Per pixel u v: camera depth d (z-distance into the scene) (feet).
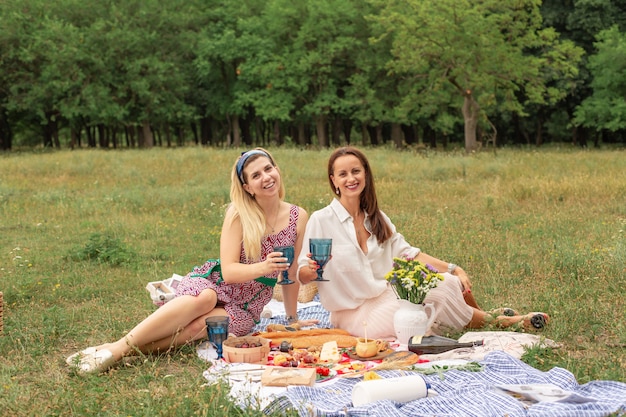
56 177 65.87
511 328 18.90
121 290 25.27
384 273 19.17
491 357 15.46
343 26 130.82
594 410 12.34
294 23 138.72
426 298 18.49
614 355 16.67
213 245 34.35
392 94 137.18
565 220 36.78
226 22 147.43
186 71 148.46
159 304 20.74
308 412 12.88
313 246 17.56
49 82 132.67
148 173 67.15
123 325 20.34
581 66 135.03
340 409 13.17
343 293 18.85
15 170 69.67
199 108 158.30
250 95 136.77
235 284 18.48
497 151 96.22
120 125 156.04
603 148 125.29
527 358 16.07
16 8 139.33
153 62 137.59
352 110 140.15
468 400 13.17
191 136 235.81
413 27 107.45
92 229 39.47
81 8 145.18
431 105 124.47
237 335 18.67
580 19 131.34
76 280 26.71
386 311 18.48
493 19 104.94
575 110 140.46
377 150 97.30
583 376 15.07
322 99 133.49
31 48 134.21
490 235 32.81
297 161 75.51
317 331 18.70
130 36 136.98
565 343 17.79
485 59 105.09
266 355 16.61
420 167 66.85
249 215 18.33
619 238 29.14
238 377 15.25
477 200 46.70
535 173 58.80
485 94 106.83
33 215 44.06
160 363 16.96
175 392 14.02
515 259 27.68
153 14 141.38
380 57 134.92
